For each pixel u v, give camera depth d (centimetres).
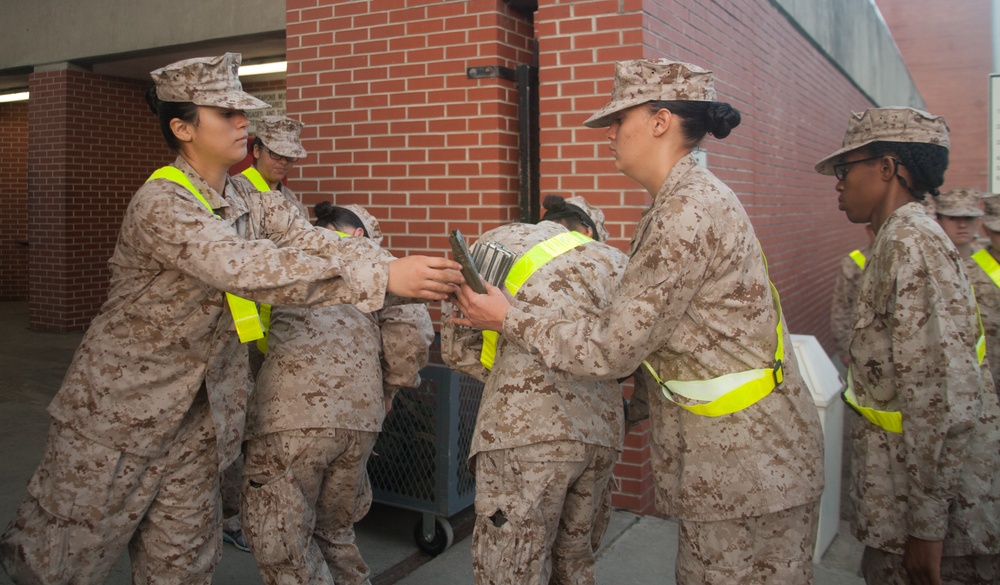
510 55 447
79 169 887
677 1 439
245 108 221
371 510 415
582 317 198
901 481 219
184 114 224
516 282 221
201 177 229
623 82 200
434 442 356
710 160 498
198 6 730
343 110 484
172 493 228
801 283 787
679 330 190
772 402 190
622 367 186
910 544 213
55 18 848
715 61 506
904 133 226
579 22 408
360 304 207
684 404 192
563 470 214
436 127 454
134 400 219
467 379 361
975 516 229
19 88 1052
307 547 257
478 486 223
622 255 240
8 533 226
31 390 646
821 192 913
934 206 402
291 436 247
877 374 222
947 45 2238
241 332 221
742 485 187
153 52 792
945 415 203
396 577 340
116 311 222
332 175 490
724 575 191
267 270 205
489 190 440
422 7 455
